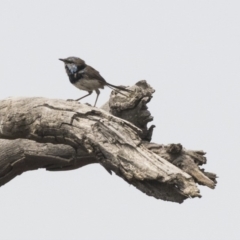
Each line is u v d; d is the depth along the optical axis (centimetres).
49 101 1423
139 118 1549
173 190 1196
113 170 1289
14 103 1452
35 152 1567
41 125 1406
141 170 1221
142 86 1552
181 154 1327
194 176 1299
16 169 1606
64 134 1383
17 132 1452
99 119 1334
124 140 1278
